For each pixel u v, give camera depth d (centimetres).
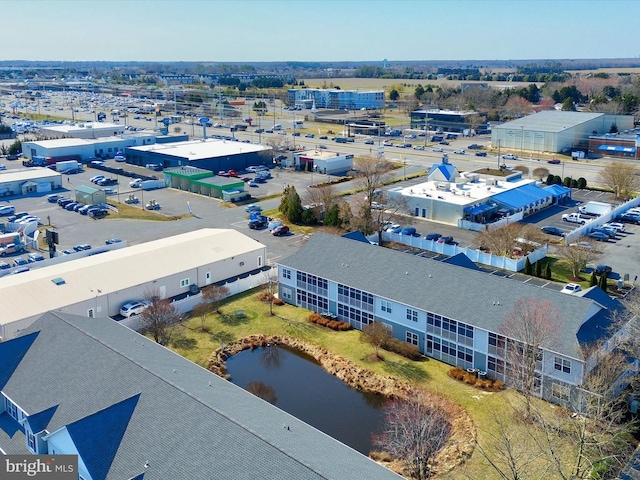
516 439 3653
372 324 4969
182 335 5228
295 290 5853
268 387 4462
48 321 4091
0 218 8869
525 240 7219
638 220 8656
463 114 18750
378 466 2939
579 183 10850
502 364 4362
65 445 3000
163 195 10525
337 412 4134
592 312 4312
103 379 3400
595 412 3603
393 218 8300
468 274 4916
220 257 6412
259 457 2658
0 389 3606
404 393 4309
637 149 13575
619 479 3244
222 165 12375
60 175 10988
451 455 3562
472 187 9738
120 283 5594
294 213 8588
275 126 18912
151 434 2936
